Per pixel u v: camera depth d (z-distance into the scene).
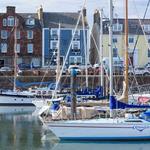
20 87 61.16
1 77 63.38
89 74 60.88
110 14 27.11
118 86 54.28
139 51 76.81
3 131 31.59
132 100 36.03
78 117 25.95
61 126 25.53
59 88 52.44
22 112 47.34
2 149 24.62
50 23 78.81
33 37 77.75
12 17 77.62
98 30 75.44
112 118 25.56
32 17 78.50
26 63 77.06
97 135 25.45
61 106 29.08
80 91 41.16
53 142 26.53
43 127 33.31
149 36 77.56
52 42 77.94
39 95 52.41
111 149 24.16
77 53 77.38
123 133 25.44
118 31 73.75
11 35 77.50
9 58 77.06
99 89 41.16
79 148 24.41
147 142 25.66
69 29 77.94
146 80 61.88
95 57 75.12
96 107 28.06
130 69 57.53
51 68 68.50
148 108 26.39
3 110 49.78
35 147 25.06
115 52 67.50
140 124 25.48
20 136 29.09
